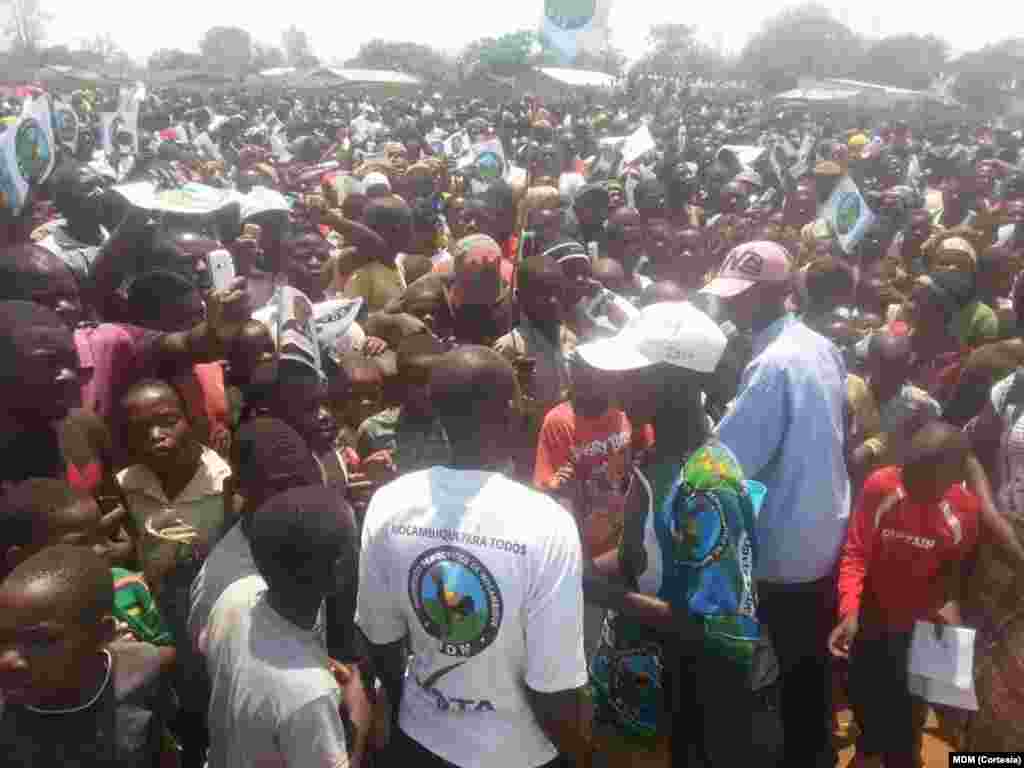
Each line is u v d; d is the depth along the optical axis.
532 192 7.70
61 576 2.09
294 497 2.41
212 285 4.83
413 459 3.85
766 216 9.59
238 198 6.25
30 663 2.04
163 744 2.41
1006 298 6.69
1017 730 2.31
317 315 4.27
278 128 21.38
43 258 3.65
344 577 2.94
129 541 3.17
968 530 3.38
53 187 5.43
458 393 2.32
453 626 2.29
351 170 14.56
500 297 5.07
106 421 3.71
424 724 2.40
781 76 74.12
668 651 3.01
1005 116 64.31
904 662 3.48
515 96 35.38
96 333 3.77
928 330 5.23
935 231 8.73
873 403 4.36
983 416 4.03
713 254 8.48
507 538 2.26
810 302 4.68
